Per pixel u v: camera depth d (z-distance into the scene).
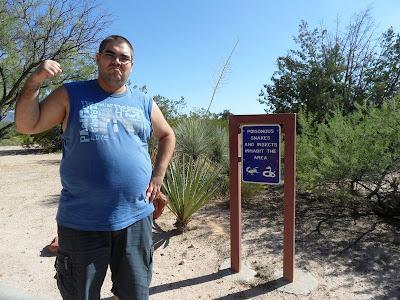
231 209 3.99
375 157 5.07
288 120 3.63
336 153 5.28
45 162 15.48
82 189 2.31
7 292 3.02
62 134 2.38
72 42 15.96
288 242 3.71
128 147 2.37
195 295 3.55
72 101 2.29
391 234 4.88
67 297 2.37
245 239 4.96
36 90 2.17
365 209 5.91
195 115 10.28
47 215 6.36
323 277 3.83
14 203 7.34
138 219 2.47
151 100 2.64
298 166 6.04
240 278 3.86
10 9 14.72
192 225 5.57
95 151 2.28
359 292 3.51
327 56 20.09
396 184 5.43
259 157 3.82
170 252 4.63
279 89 20.73
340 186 5.49
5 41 15.16
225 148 8.53
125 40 2.41
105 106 2.34
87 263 2.33
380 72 20.20
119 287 2.53
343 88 19.62
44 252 4.69
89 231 2.32
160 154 2.72
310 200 6.57
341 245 4.59
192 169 5.99
